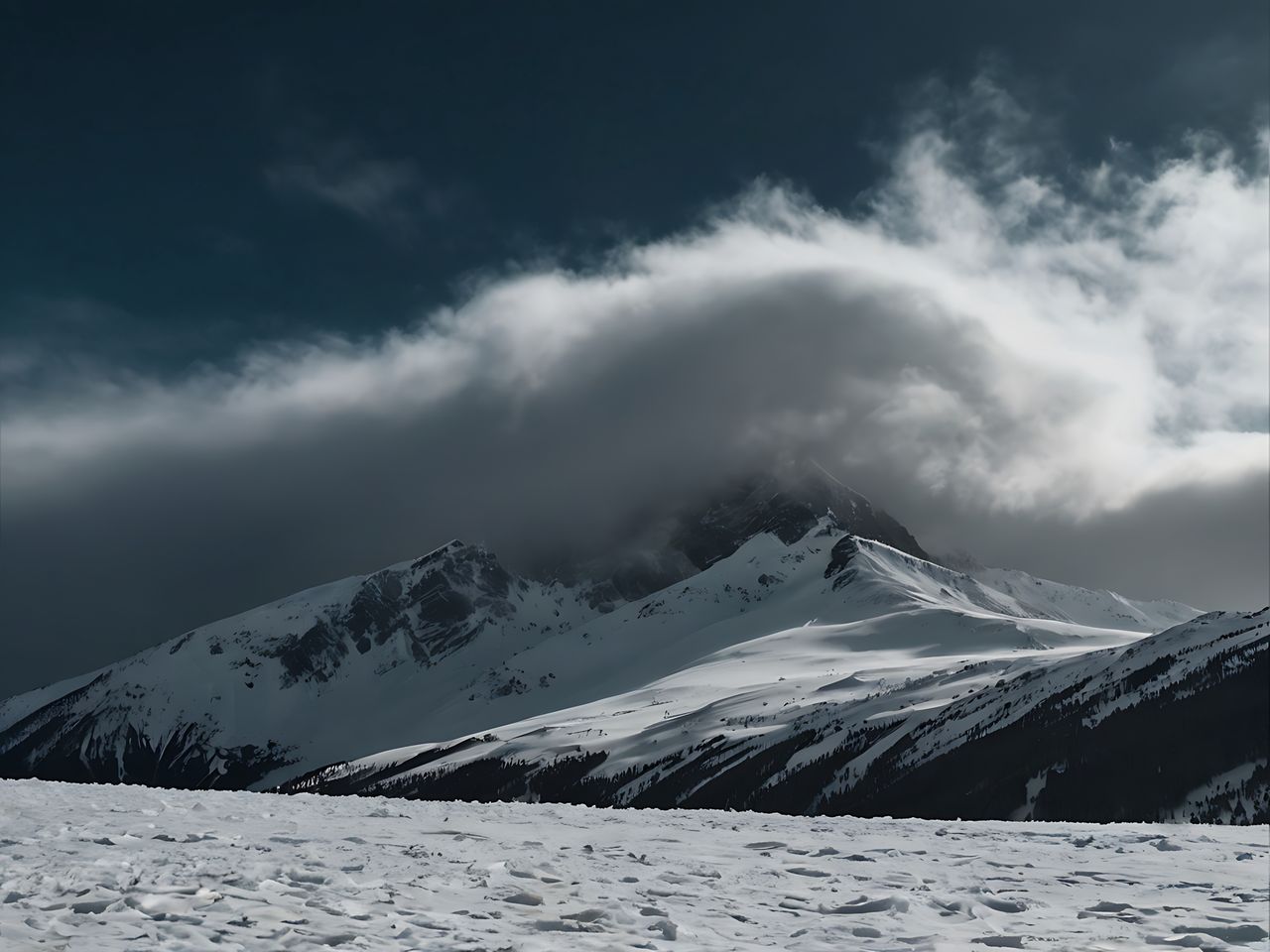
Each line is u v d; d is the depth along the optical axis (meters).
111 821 21.52
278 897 13.09
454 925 12.32
